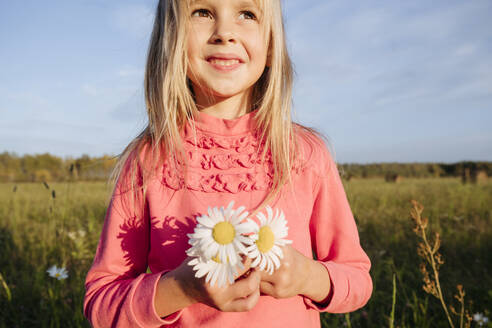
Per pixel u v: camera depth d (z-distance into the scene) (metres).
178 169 1.04
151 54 1.25
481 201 7.50
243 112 1.19
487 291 3.00
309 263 0.90
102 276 1.03
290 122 1.15
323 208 1.12
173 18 1.10
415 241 4.34
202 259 0.69
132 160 1.10
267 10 1.08
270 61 1.18
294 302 0.95
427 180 17.52
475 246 4.36
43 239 4.27
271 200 1.01
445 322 2.45
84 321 2.41
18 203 7.95
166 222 1.00
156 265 1.00
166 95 1.10
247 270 0.78
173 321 0.88
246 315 0.90
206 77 1.04
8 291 2.62
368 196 8.62
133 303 0.86
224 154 1.07
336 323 2.21
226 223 0.68
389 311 2.66
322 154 1.17
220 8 1.02
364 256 1.13
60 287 2.73
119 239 1.05
